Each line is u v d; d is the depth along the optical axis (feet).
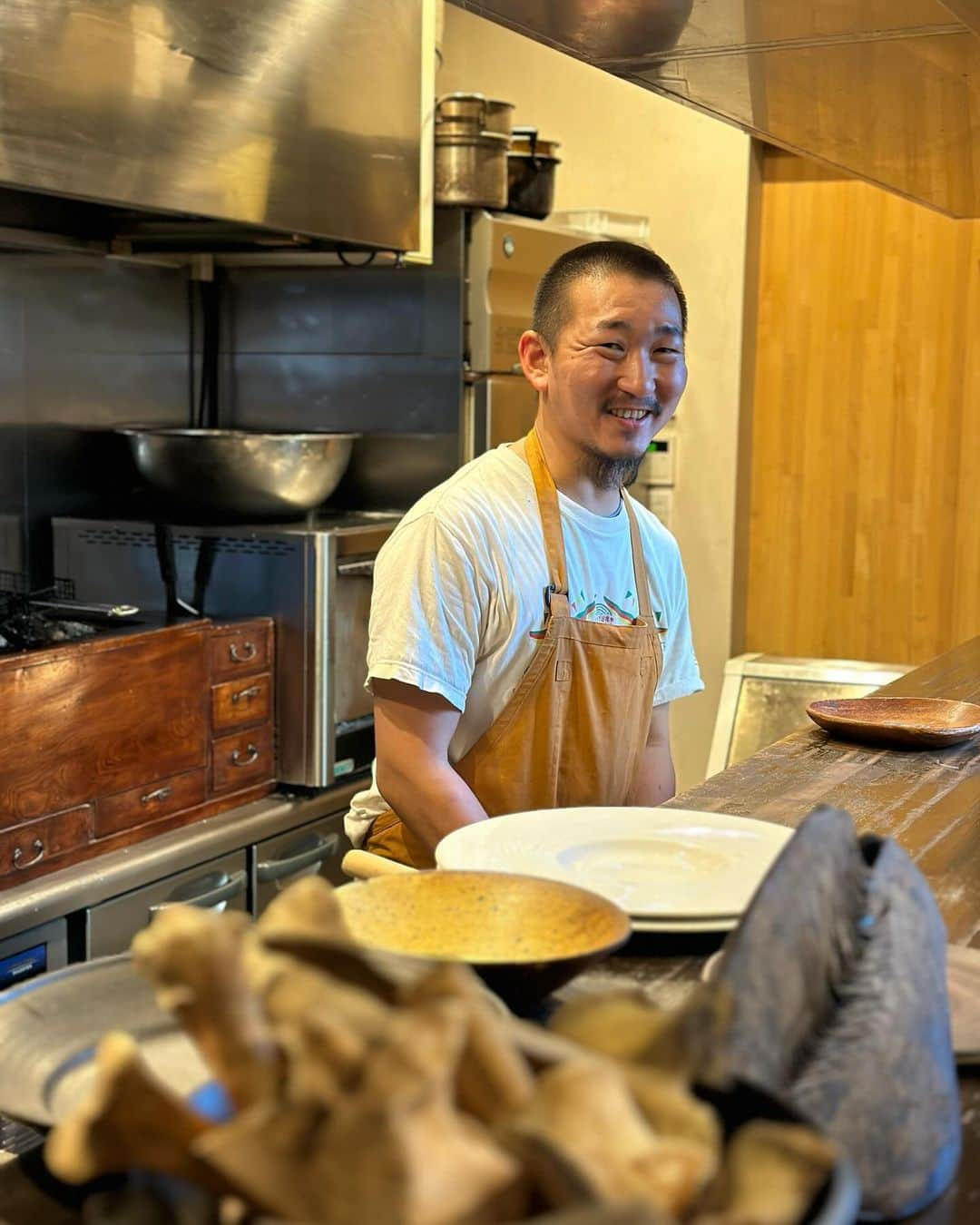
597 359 6.25
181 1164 1.84
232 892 10.05
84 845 8.91
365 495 12.99
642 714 6.70
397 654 6.06
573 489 6.54
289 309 13.07
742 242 14.98
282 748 10.64
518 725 6.40
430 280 12.42
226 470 10.59
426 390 12.60
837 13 5.00
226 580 10.66
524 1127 1.62
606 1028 1.93
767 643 15.98
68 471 11.66
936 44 5.40
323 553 10.34
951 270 14.76
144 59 8.64
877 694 7.85
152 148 8.79
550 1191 1.63
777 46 5.60
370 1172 1.59
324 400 13.05
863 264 15.11
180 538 10.78
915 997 2.56
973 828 4.91
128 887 9.08
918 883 2.78
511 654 6.33
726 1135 2.04
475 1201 1.60
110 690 8.98
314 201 10.22
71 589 10.99
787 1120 1.96
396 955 2.58
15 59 7.82
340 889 3.34
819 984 2.50
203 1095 2.48
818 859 2.59
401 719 6.14
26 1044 2.86
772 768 5.85
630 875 3.93
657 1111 1.78
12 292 10.96
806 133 7.87
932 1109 2.51
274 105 9.73
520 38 15.85
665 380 6.39
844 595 15.58
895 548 15.31
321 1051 1.68
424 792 6.06
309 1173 1.66
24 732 8.35
